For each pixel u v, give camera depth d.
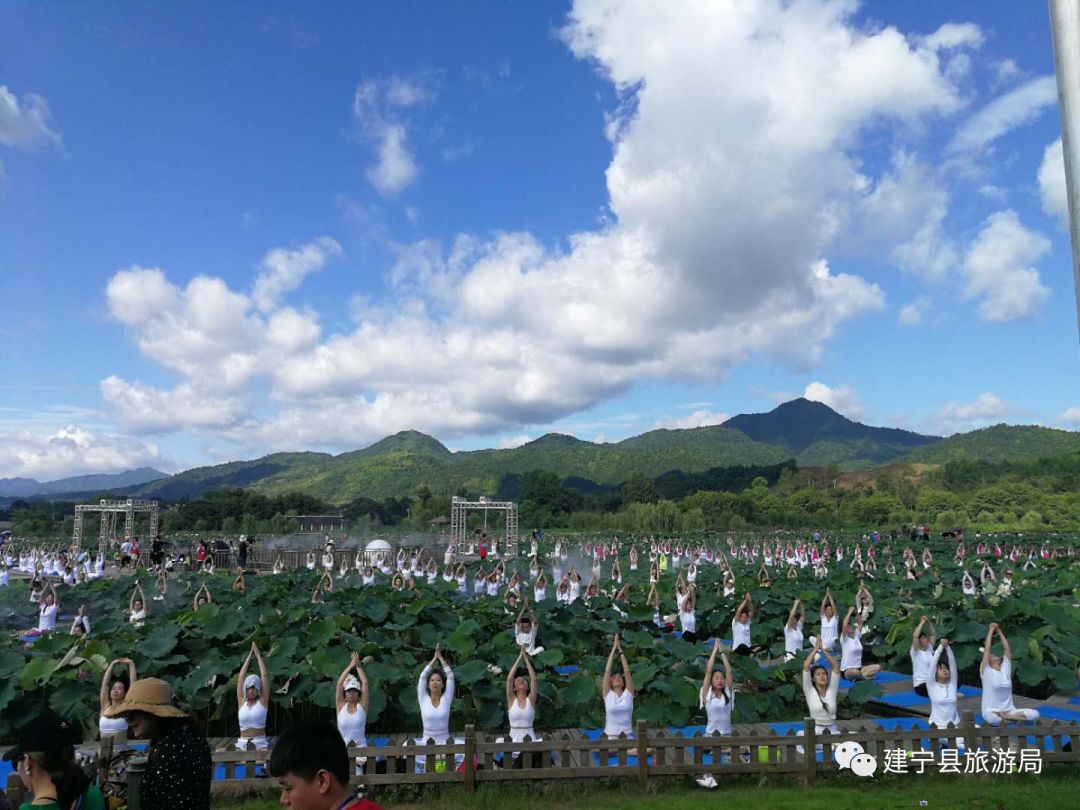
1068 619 16.88
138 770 4.90
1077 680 14.73
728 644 19.95
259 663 10.77
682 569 29.52
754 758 9.95
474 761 9.16
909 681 15.84
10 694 11.61
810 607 22.36
